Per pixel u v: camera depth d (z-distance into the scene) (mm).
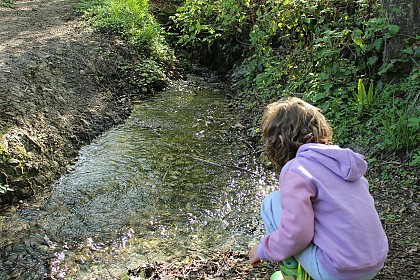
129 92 7480
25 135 5082
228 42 8828
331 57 5730
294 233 1967
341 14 6145
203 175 5121
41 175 4875
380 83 5355
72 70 6996
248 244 3928
